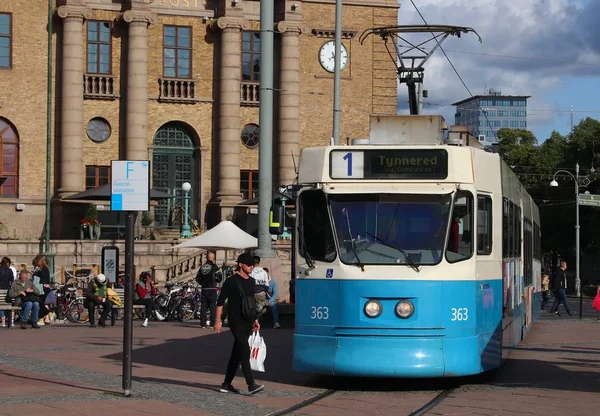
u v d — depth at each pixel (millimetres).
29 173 57188
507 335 21109
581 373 20766
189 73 59875
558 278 46125
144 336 30125
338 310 17844
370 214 18109
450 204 18031
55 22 57625
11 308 33906
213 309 34531
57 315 37719
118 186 16672
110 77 58031
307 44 61406
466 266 18016
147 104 58906
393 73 62438
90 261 51562
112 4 58250
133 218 16828
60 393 16953
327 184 18344
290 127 60250
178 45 59750
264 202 32188
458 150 18250
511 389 18188
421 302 17641
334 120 34625
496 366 19406
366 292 17719
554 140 103188
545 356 24312
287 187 18656
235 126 59656
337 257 17984
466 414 15250
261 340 17750
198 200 59875
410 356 17500
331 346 17844
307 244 18328
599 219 87625
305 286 18219
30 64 57344
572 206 88562
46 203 53625
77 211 56438
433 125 19141
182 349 25672
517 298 23781
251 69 60969
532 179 99875
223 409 15578
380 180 18219
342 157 18375
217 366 21922
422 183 18172
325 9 61531
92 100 58031
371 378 19875
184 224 55469
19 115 57125
